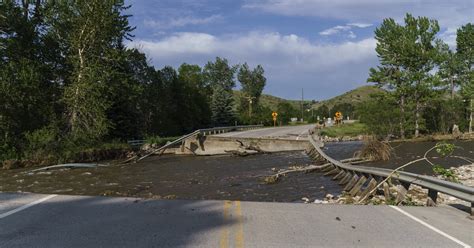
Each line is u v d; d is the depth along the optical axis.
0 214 7.84
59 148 34.12
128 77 44.16
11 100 33.81
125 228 7.07
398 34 57.47
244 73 131.00
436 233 7.21
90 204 8.85
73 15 40.00
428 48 58.03
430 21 57.16
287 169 25.02
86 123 38.34
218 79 128.88
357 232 7.14
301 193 17.44
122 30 42.69
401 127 56.50
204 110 79.88
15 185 21.44
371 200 13.34
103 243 6.22
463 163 27.95
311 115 142.62
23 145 33.50
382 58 58.44
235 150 38.00
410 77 56.16
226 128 54.62
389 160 29.97
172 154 40.75
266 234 6.87
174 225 7.32
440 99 57.69
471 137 55.81
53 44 41.50
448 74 68.00
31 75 34.94
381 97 58.34
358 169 16.95
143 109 58.00
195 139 40.53
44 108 37.72
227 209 8.67
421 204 11.82
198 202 9.34
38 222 7.34
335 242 6.53
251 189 18.81
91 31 39.28
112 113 45.28
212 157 36.66
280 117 111.00
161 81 62.91
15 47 37.28
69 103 37.44
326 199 15.48
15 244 6.11
